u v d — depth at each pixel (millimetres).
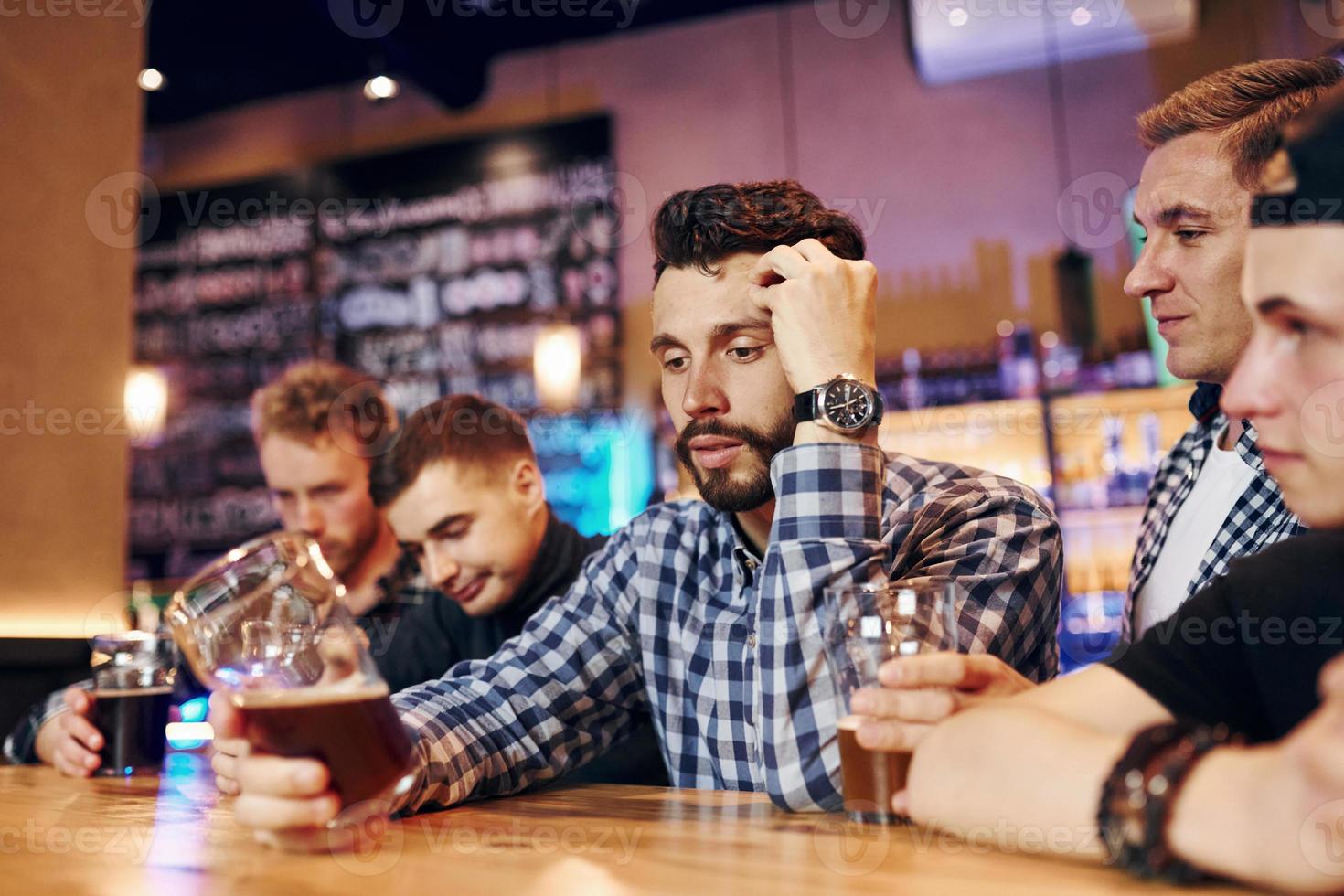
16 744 1630
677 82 4750
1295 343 630
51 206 2363
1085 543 3773
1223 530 1470
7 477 2213
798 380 1077
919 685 826
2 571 2186
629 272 4688
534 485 2051
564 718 1335
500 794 1183
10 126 2289
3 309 2234
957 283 4281
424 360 4844
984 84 4359
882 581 995
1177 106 1507
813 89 4582
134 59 2609
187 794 1213
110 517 2434
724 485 1225
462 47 4688
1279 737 816
